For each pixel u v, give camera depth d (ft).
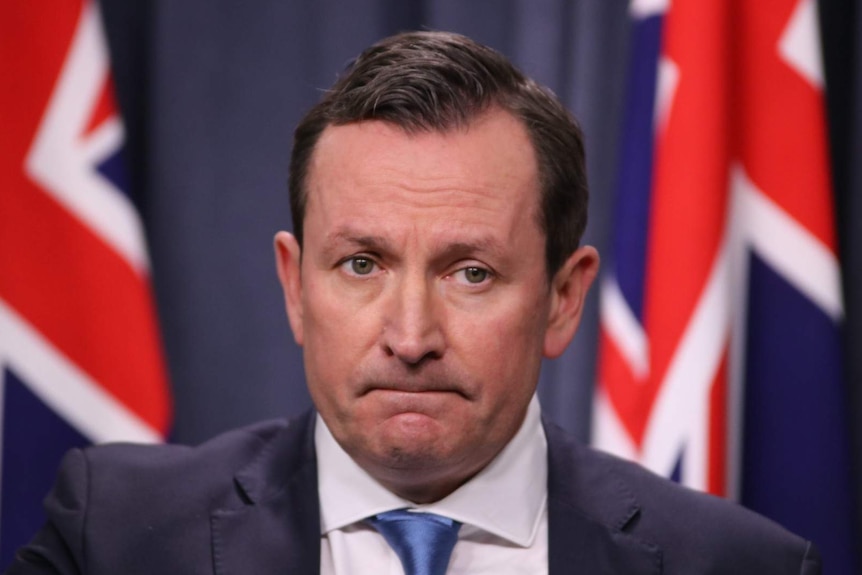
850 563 18.30
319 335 12.05
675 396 17.75
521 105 12.48
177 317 20.99
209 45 20.98
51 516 13.30
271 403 21.15
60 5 18.47
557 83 21.08
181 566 12.72
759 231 18.31
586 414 21.04
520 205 12.10
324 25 21.03
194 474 13.55
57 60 18.40
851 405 19.93
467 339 11.76
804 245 18.15
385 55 12.49
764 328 18.43
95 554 12.83
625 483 13.88
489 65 12.51
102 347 18.26
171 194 20.93
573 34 21.02
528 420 13.38
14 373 18.13
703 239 17.78
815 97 18.21
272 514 13.05
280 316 21.15
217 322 21.06
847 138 20.54
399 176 11.75
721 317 17.79
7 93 18.26
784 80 18.25
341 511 12.90
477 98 12.14
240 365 21.09
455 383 11.75
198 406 21.02
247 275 21.08
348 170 11.94
